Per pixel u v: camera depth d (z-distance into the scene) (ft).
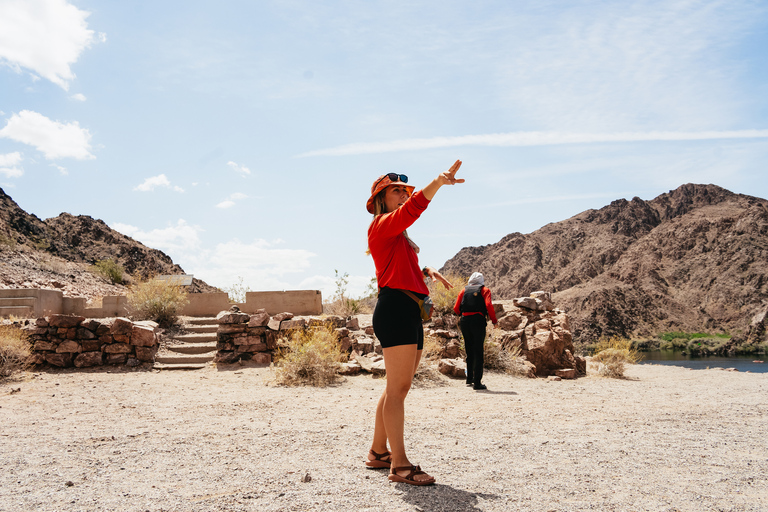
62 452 13.00
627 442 14.01
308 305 45.34
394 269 10.11
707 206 581.12
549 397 23.73
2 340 29.19
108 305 43.55
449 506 8.73
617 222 595.88
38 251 109.60
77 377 29.32
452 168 9.25
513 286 556.92
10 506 8.95
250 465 11.62
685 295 441.27
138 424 16.78
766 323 359.05
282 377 28.09
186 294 43.06
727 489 9.89
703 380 33.24
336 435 14.84
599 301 426.51
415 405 20.99
